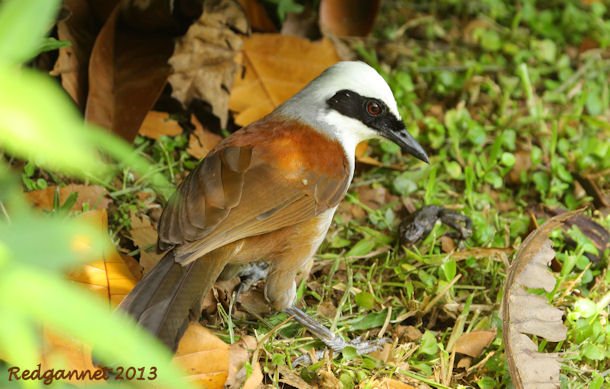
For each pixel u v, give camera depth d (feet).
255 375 27.45
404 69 49.08
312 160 29.94
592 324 30.66
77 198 35.12
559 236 36.40
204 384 26.03
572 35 53.93
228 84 41.22
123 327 10.87
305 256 30.35
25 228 11.53
